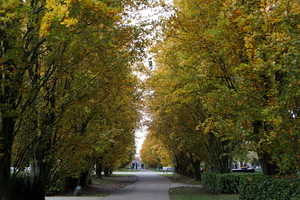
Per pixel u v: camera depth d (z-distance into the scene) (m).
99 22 6.69
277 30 6.87
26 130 7.97
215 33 7.94
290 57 6.09
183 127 17.88
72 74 8.44
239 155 19.20
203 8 9.12
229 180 15.80
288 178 8.68
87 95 8.12
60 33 5.55
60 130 9.05
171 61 11.32
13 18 5.31
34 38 6.76
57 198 14.55
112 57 7.64
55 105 8.45
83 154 10.09
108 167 36.56
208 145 17.75
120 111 12.56
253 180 9.82
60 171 10.94
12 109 6.68
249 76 6.97
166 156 40.75
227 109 8.45
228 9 7.73
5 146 7.02
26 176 11.52
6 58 5.86
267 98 7.64
